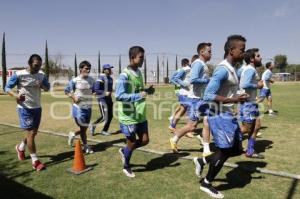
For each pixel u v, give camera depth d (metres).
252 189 4.86
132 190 4.91
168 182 5.20
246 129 6.35
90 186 5.08
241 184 5.06
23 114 5.86
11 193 4.83
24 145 6.46
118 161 6.33
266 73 12.38
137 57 5.22
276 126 9.94
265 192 4.74
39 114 6.00
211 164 4.66
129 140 5.41
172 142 6.78
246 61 6.17
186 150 7.09
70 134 7.42
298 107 15.22
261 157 6.39
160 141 8.03
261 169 5.59
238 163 6.10
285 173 5.39
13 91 5.82
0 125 10.36
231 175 5.45
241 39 4.34
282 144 7.57
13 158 6.59
